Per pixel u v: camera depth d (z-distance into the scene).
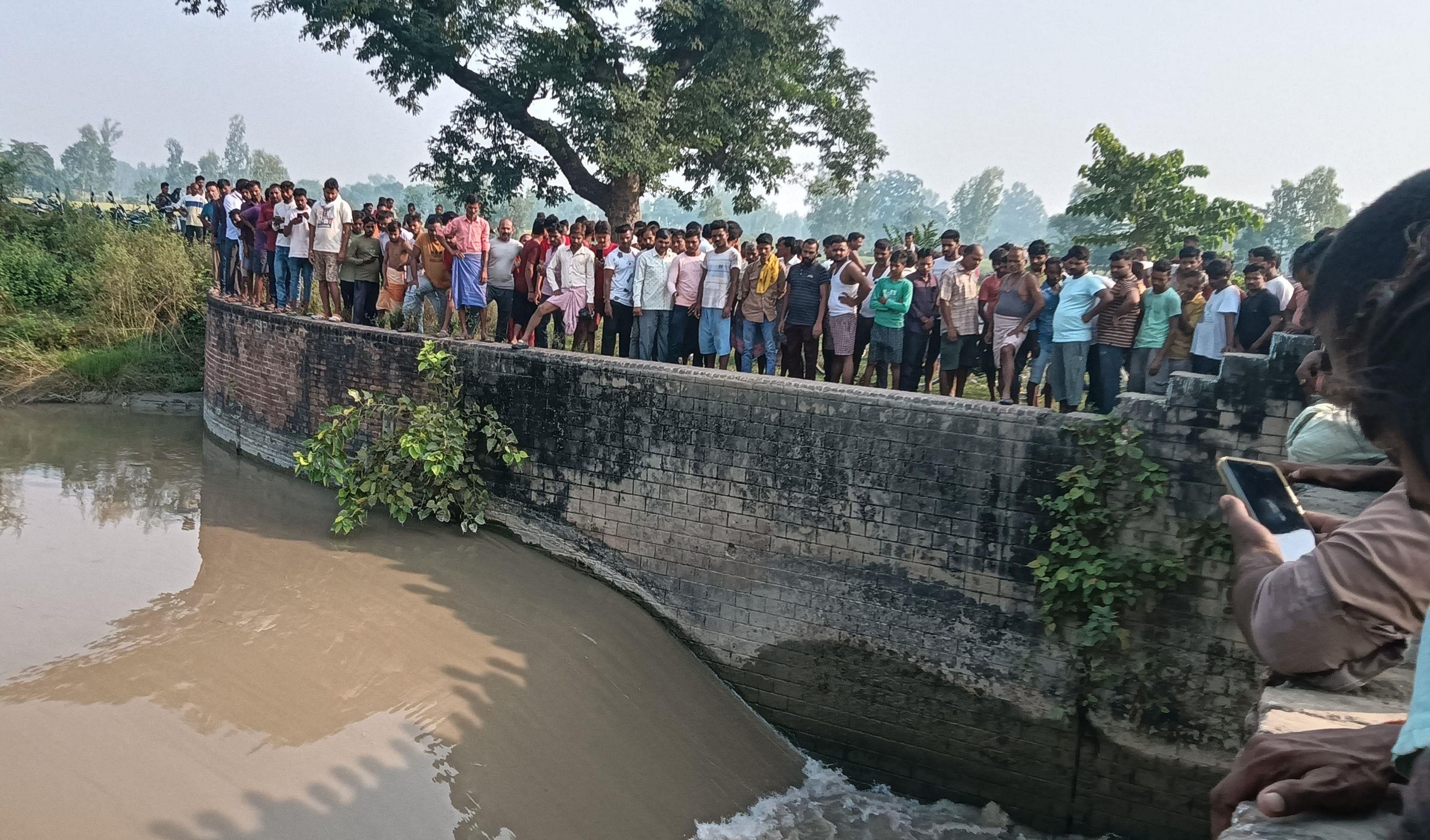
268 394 13.55
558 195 21.92
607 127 18.66
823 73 21.94
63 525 10.73
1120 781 7.38
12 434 15.31
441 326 12.03
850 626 8.23
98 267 20.14
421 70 19.09
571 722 7.64
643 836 6.92
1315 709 2.18
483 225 11.10
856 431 8.09
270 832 5.67
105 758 5.98
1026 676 7.60
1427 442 1.27
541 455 9.84
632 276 11.05
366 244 13.12
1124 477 7.11
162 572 9.30
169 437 15.68
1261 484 2.57
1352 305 1.47
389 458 10.33
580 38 18.36
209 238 21.33
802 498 8.36
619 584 9.40
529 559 9.84
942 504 7.80
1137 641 7.21
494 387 10.09
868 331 10.30
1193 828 7.18
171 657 7.39
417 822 6.14
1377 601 2.00
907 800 8.12
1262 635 2.20
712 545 8.83
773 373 10.71
